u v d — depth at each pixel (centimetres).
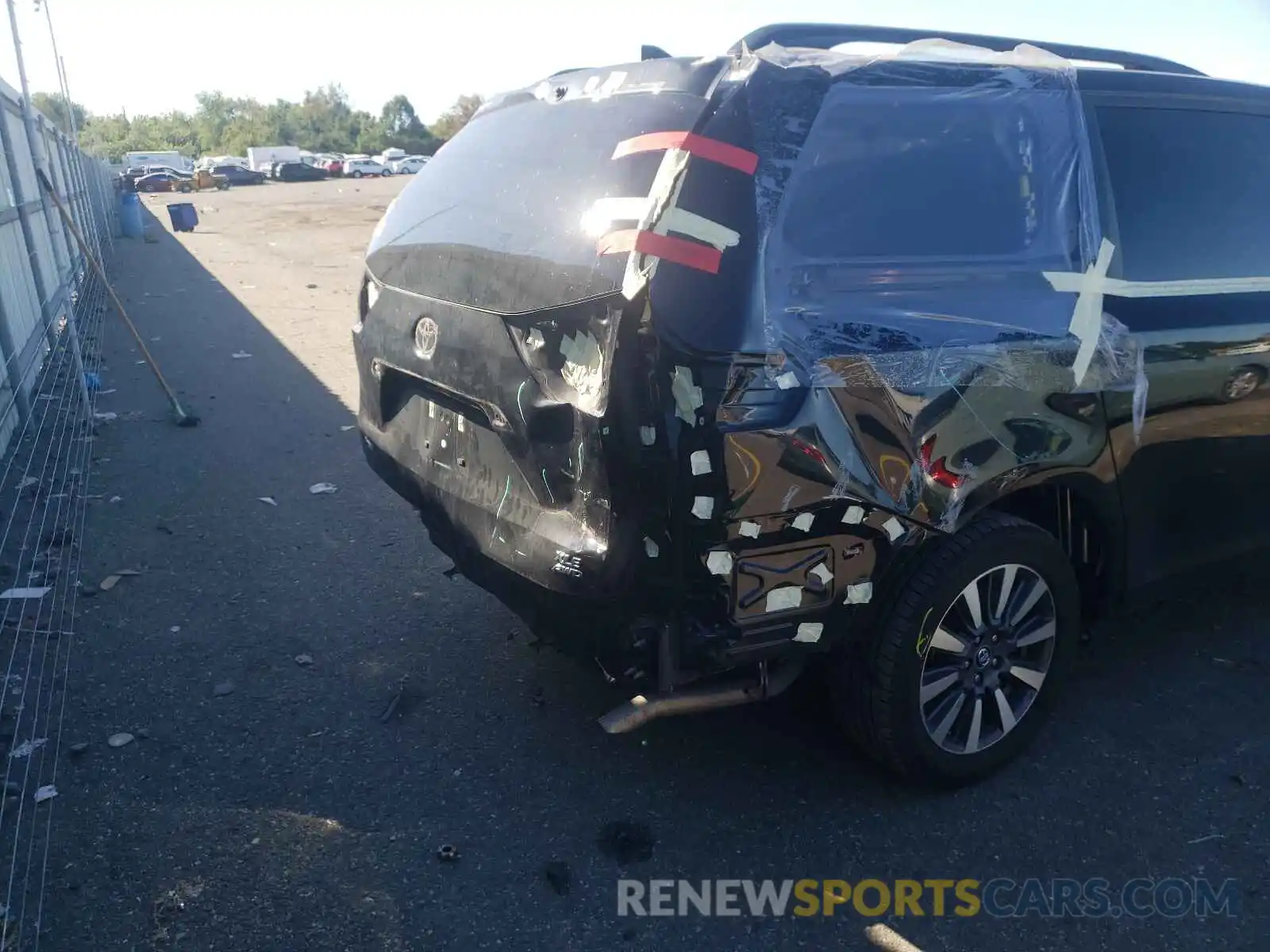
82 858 303
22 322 891
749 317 259
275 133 11319
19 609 464
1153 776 344
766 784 340
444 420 330
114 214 2830
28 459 702
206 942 272
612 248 261
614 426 257
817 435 265
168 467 677
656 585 265
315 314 1330
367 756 355
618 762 351
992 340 298
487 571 313
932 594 301
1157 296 344
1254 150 394
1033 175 326
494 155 335
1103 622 450
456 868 301
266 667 415
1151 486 354
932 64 314
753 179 268
